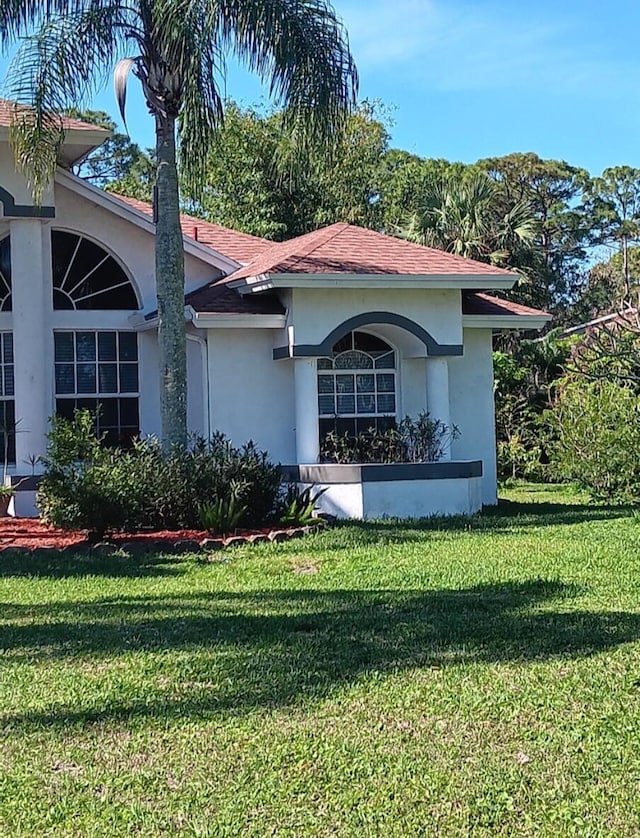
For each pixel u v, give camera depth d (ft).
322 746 19.54
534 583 34.78
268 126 124.26
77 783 18.07
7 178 56.03
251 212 123.13
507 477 89.20
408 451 58.90
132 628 29.73
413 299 58.54
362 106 139.64
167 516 48.32
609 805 16.69
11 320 61.31
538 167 190.29
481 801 16.92
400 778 17.92
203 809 16.90
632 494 62.49
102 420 63.41
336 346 60.90
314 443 57.52
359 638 27.89
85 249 63.62
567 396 67.46
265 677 24.31
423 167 146.41
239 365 58.75
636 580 35.17
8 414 61.52
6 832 16.26
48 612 32.42
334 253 59.00
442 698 22.30
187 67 48.11
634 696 22.11
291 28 49.08
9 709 22.43
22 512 55.93
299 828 16.14
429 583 35.73
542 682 23.30
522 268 130.52
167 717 21.56
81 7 51.62
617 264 134.00
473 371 63.82
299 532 47.73
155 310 63.62
